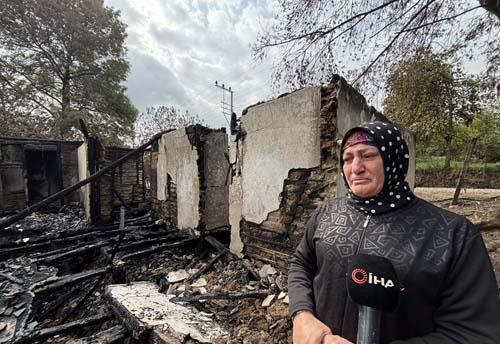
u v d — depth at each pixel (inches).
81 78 514.3
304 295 43.2
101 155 246.7
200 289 124.6
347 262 37.2
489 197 341.7
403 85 236.5
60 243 183.3
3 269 136.9
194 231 189.2
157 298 112.3
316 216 48.8
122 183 302.7
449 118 349.4
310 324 37.2
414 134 247.6
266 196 133.6
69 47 488.1
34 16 447.8
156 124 621.0
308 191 114.7
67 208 309.9
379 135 38.2
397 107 284.5
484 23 186.7
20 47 455.2
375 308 31.5
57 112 475.5
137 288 124.3
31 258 150.6
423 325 31.9
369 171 38.6
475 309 28.8
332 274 38.6
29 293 112.9
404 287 32.0
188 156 195.3
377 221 37.8
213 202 194.1
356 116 123.5
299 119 116.8
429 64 236.2
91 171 237.1
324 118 107.8
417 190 454.3
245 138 145.5
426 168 577.6
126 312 98.0
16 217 148.4
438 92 284.8
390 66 213.3
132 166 312.8
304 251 49.5
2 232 218.4
